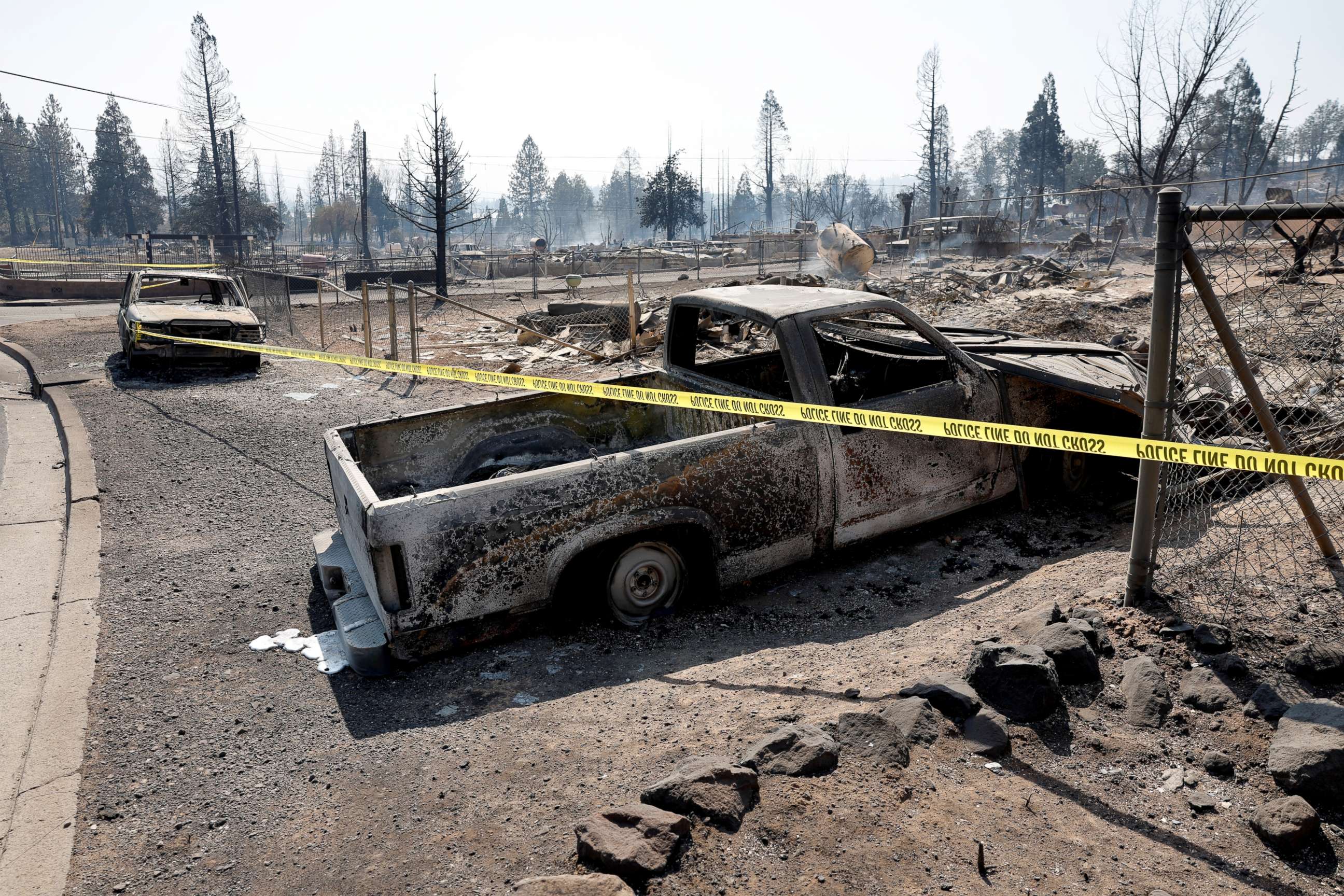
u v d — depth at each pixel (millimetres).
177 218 86750
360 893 2664
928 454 5219
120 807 3289
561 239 165875
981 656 3338
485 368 13883
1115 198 55562
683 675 4027
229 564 5918
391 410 10633
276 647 4660
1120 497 5996
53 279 35000
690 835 2621
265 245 84500
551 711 3730
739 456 4590
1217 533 4555
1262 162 46375
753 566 4758
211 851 2982
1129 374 5512
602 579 4527
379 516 3932
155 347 12742
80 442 9094
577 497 4273
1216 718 3066
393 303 14258
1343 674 3131
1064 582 4418
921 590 4863
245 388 12125
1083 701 3266
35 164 129625
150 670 4438
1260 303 5875
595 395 5305
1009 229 37344
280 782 3375
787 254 50156
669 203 78750
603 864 2523
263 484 7703
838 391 5520
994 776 2891
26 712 4141
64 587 5559
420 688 4094
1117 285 23766
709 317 8922
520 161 153250
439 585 4086
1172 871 2451
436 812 3047
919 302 21031
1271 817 2551
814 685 3680
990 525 5633
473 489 4105
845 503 4938
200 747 3693
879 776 2883
